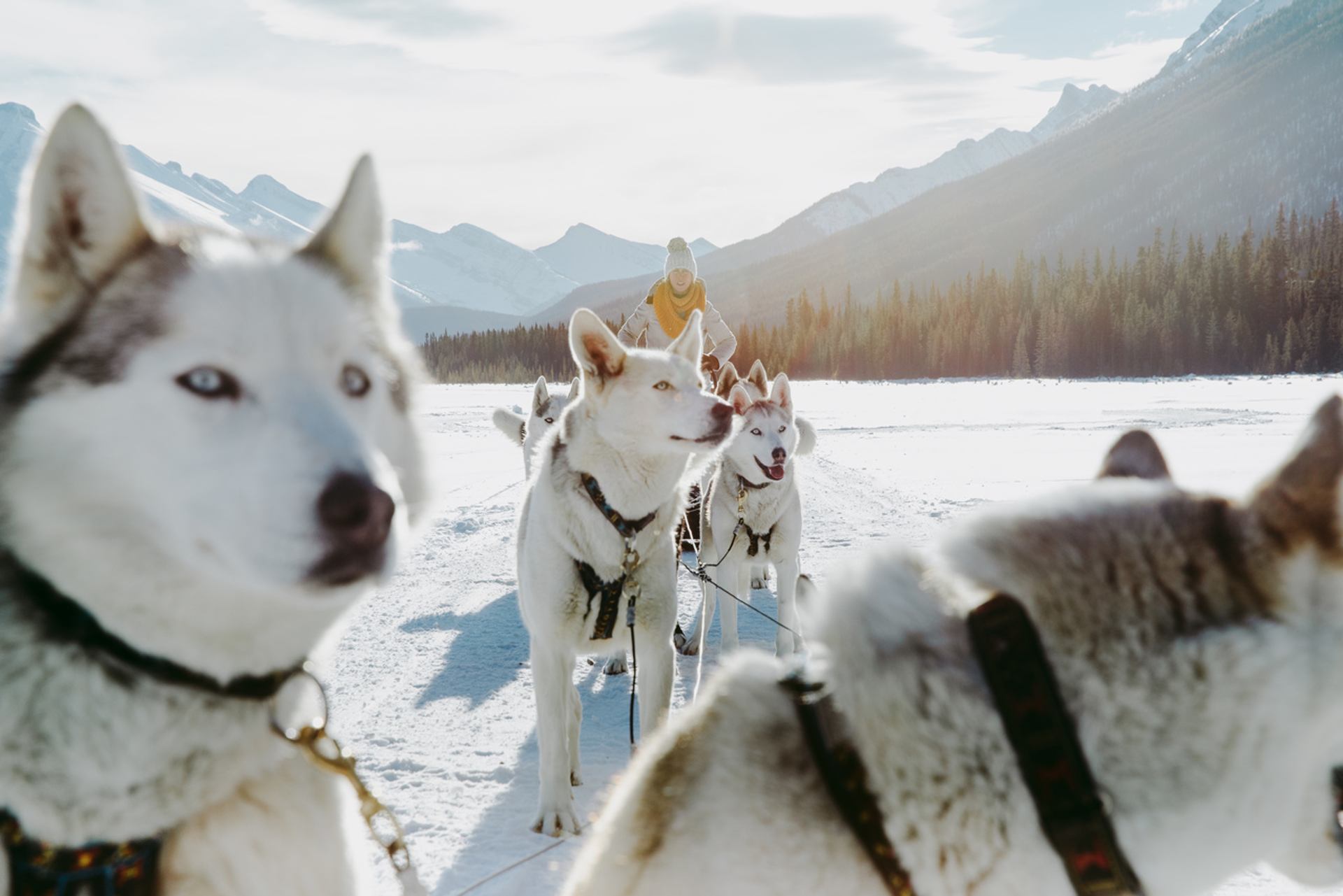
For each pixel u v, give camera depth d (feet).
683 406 11.80
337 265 5.97
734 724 5.23
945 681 4.76
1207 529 4.96
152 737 4.68
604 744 14.20
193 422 4.77
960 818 4.64
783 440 17.85
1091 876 4.52
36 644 4.57
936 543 5.39
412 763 13.08
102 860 4.67
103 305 4.89
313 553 4.62
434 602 22.18
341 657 17.97
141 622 4.68
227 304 4.96
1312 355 256.11
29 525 4.59
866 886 4.79
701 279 23.61
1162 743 4.72
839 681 4.94
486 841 10.89
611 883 5.22
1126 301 272.51
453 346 354.54
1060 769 4.57
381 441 5.85
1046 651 4.80
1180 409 82.12
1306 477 4.72
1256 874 9.78
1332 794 5.00
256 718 5.00
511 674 16.94
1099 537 5.01
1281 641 4.69
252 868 5.00
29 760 4.53
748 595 21.76
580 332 12.05
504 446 57.62
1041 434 59.57
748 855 4.84
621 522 11.71
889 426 69.87
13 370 4.74
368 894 5.87
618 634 11.98
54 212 4.85
